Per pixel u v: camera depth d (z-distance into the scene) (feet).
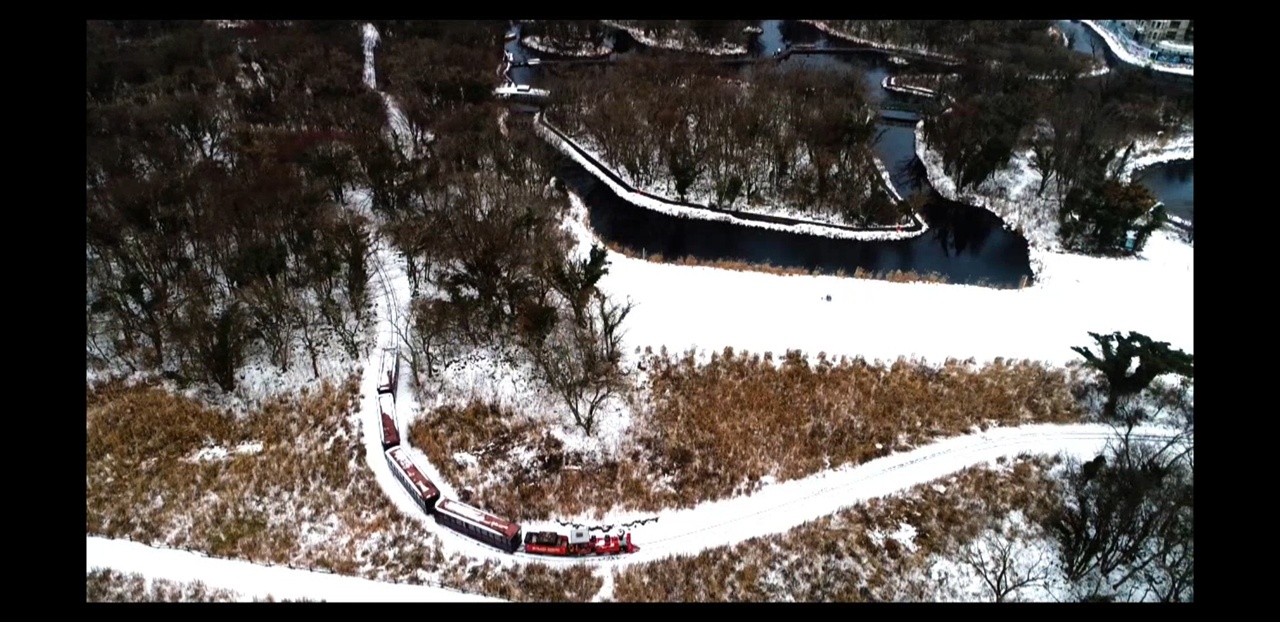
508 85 478.59
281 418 229.45
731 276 288.92
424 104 396.16
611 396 234.38
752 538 192.75
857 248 326.65
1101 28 561.43
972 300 276.21
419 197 322.34
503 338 253.65
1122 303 274.36
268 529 198.18
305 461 215.51
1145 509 187.11
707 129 370.12
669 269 293.84
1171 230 335.26
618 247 314.55
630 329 257.96
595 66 492.13
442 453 216.54
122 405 232.32
